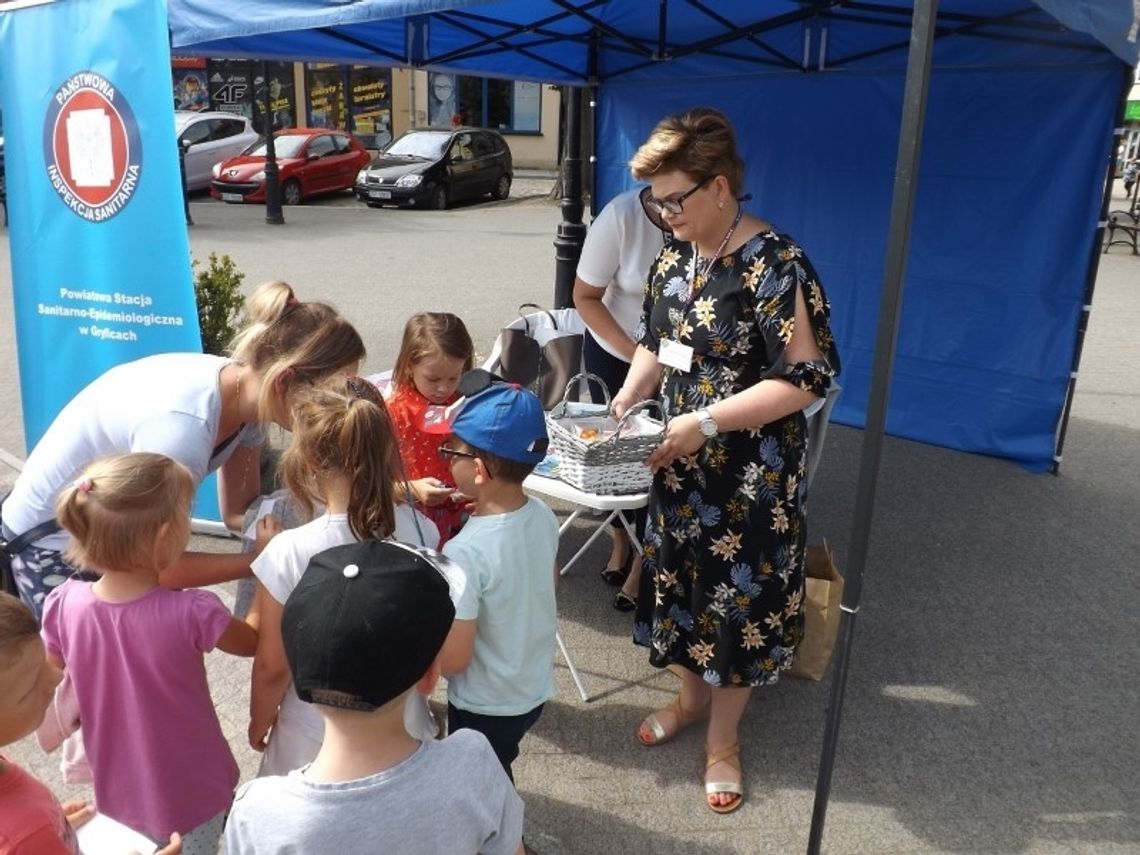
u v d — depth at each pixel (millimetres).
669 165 2191
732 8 4699
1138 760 2844
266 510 2109
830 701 2213
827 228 5691
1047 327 5051
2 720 1450
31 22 3459
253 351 2143
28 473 2213
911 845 2480
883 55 5098
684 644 2580
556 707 3057
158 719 1860
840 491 4941
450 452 2115
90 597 1837
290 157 16875
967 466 5297
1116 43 3137
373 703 1243
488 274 10836
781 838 2502
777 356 2219
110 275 3549
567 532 4352
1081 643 3496
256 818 1271
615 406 2662
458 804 1309
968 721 3016
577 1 4695
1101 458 5453
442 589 1344
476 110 24734
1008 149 4914
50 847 1385
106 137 3387
